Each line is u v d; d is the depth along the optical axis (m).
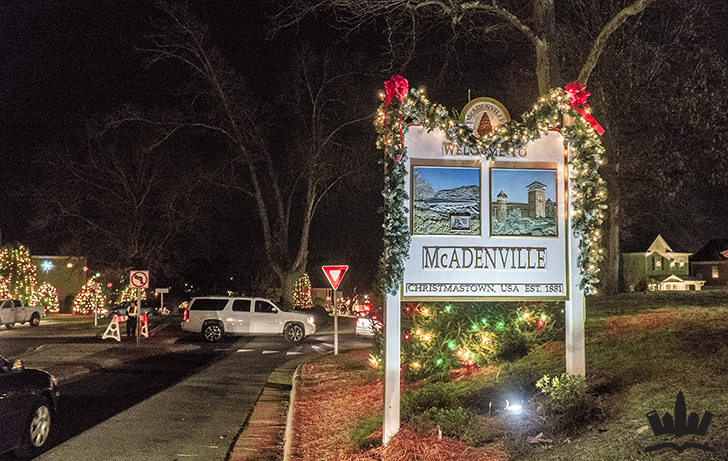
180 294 68.62
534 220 7.09
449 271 6.88
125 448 7.97
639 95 21.47
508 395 7.09
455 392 7.86
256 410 10.77
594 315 11.46
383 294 6.73
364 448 6.82
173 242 47.94
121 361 17.86
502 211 7.03
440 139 6.97
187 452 7.86
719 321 8.48
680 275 56.62
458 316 10.05
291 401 11.10
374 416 8.21
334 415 9.25
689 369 6.43
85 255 45.94
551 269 7.08
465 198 6.97
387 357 6.60
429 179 6.93
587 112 7.13
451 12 13.51
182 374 15.49
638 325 9.23
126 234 44.69
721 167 20.31
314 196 39.03
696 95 20.00
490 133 7.03
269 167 38.16
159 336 27.62
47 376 8.15
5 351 21.41
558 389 6.39
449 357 10.02
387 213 6.73
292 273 39.25
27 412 7.41
